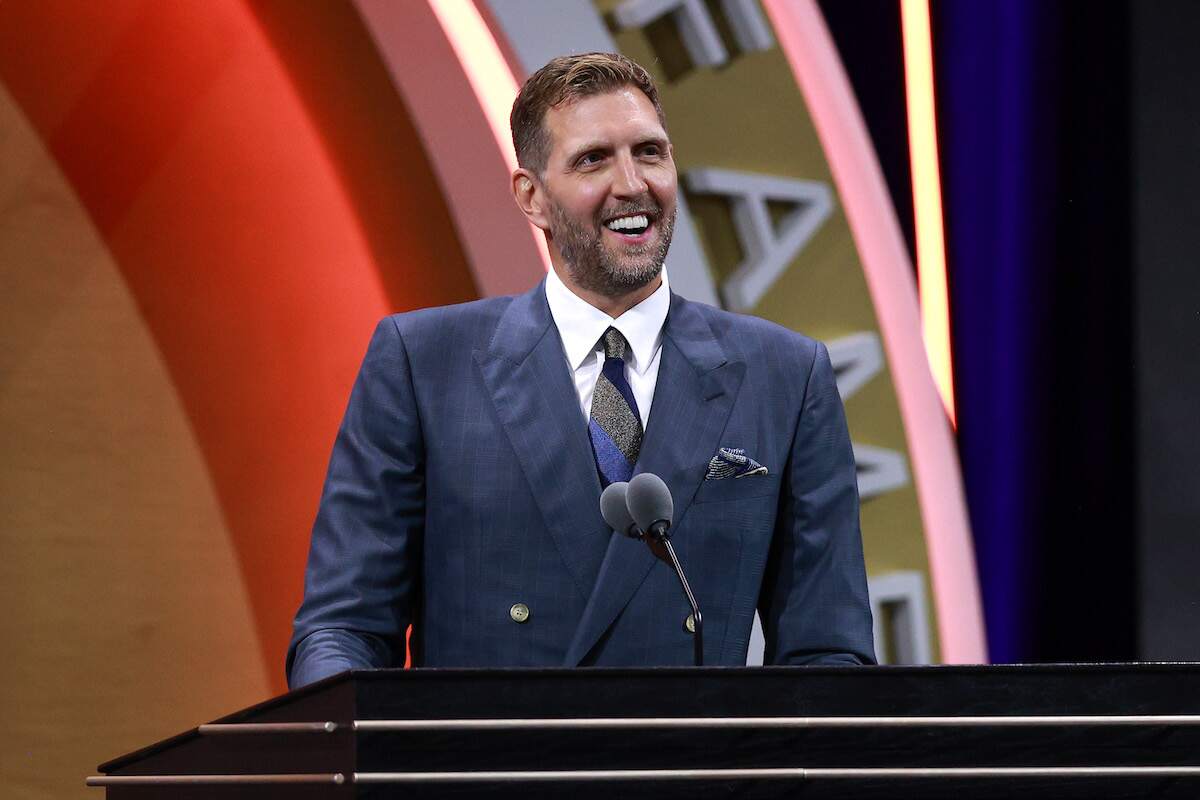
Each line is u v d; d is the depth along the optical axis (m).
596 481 7.36
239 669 11.76
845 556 7.56
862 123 13.53
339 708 4.76
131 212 11.74
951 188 13.84
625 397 7.58
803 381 7.89
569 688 4.84
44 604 11.33
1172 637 14.02
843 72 13.52
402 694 4.71
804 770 4.90
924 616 13.22
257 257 11.99
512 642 7.18
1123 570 14.02
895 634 13.17
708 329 7.87
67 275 11.57
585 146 7.39
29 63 11.58
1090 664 5.11
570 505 7.30
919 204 13.72
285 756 5.08
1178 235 14.38
